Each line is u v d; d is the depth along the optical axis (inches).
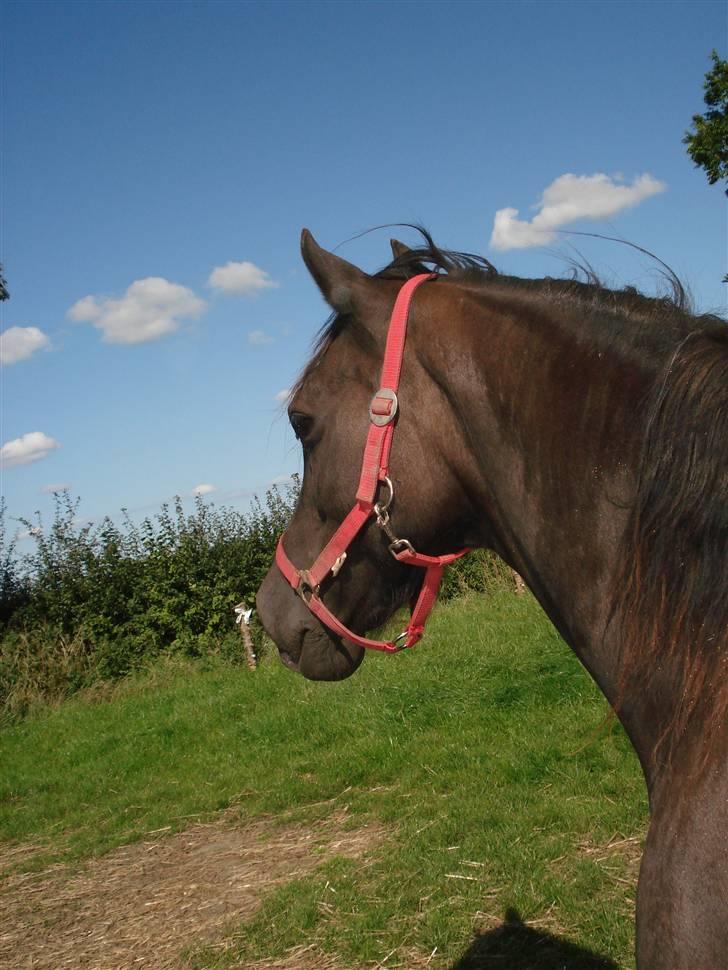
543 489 54.1
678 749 45.1
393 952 128.5
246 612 290.4
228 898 163.3
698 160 491.5
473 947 125.7
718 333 49.2
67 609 450.6
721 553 44.8
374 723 253.4
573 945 121.8
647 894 43.4
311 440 64.7
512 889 139.4
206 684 374.6
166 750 286.0
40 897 181.5
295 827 197.5
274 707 301.0
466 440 58.6
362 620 65.4
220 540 462.9
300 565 66.1
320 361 65.2
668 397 47.8
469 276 62.2
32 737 345.1
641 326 52.4
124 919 162.2
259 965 133.4
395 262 66.7
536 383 54.7
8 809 254.2
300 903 149.9
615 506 50.6
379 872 157.3
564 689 246.7
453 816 175.8
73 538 467.8
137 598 455.8
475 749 215.5
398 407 59.7
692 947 40.5
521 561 58.4
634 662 48.4
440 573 63.3
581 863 143.9
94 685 421.1
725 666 43.9
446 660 296.4
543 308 56.3
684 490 45.9
